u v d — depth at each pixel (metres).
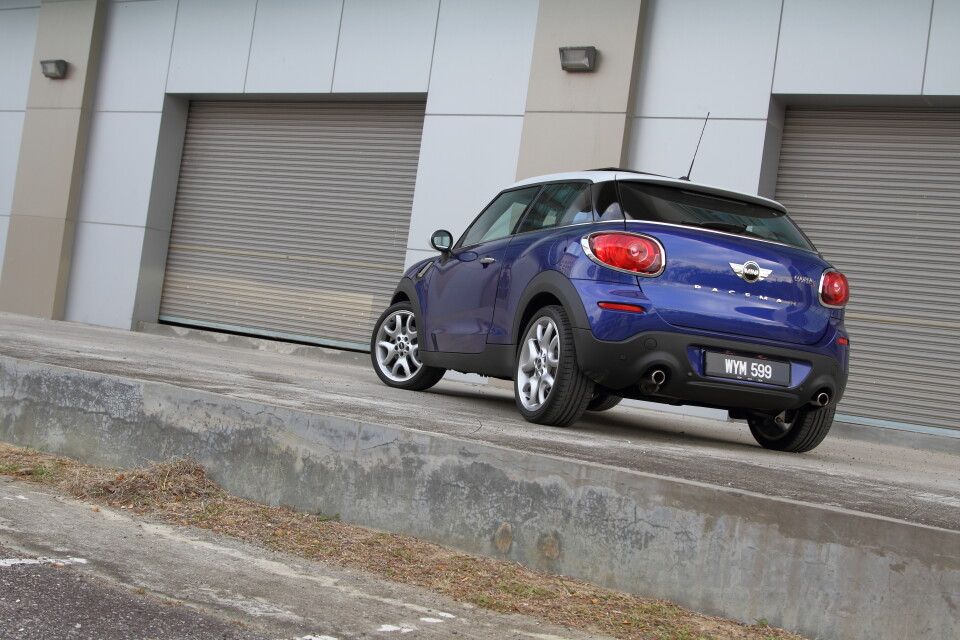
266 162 11.84
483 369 5.44
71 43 12.75
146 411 4.33
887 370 8.09
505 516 3.32
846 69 8.18
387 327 6.79
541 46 9.40
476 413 5.25
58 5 12.90
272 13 11.50
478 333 5.50
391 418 4.37
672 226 4.53
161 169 12.30
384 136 11.04
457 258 5.99
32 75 13.02
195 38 12.06
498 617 2.77
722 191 4.80
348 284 11.17
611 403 6.64
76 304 12.61
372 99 10.98
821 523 2.76
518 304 5.06
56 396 4.65
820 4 8.32
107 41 12.72
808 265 4.69
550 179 5.45
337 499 3.74
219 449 4.08
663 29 8.97
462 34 10.10
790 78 8.41
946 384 7.86
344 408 4.62
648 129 8.98
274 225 11.72
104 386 4.49
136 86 12.46
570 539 3.18
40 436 4.67
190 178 12.41
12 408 4.80
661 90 8.94
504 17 9.87
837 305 4.72
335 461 3.76
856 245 8.33
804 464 4.55
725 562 2.89
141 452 4.31
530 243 5.12
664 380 4.38
